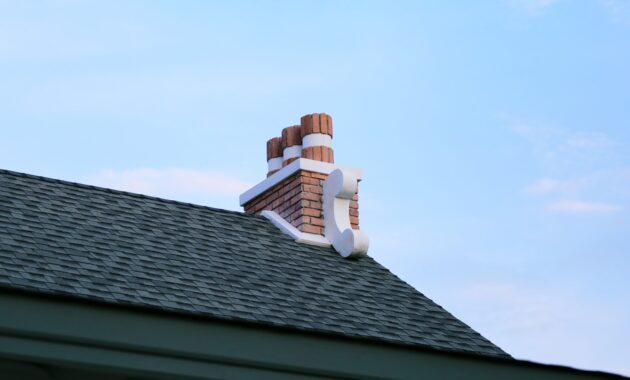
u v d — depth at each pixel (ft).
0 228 36.91
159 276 37.19
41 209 40.60
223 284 38.73
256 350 29.66
